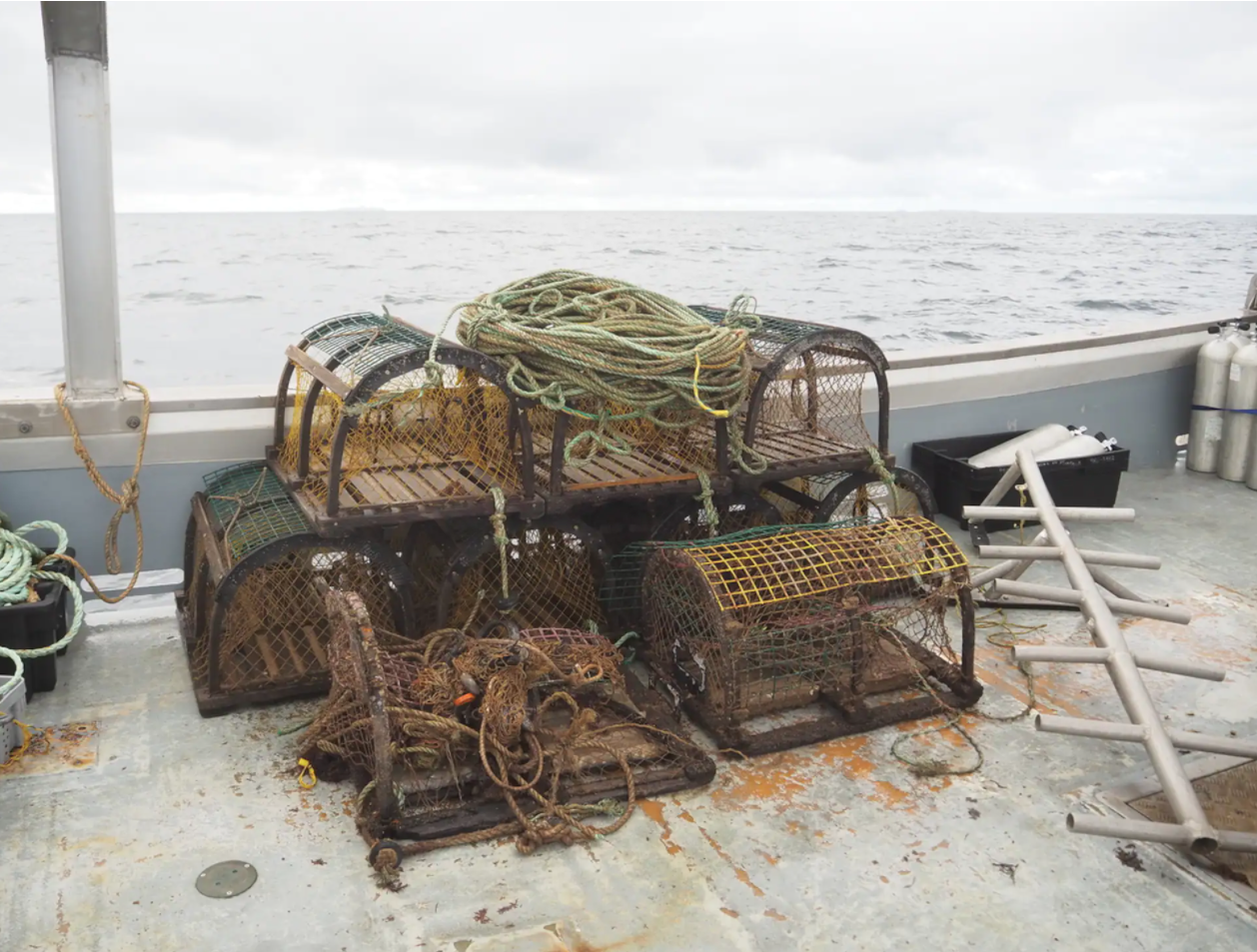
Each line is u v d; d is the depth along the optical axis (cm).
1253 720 350
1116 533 528
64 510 416
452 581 345
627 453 361
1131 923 247
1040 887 260
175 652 392
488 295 367
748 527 405
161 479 425
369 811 286
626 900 254
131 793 298
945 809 295
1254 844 258
